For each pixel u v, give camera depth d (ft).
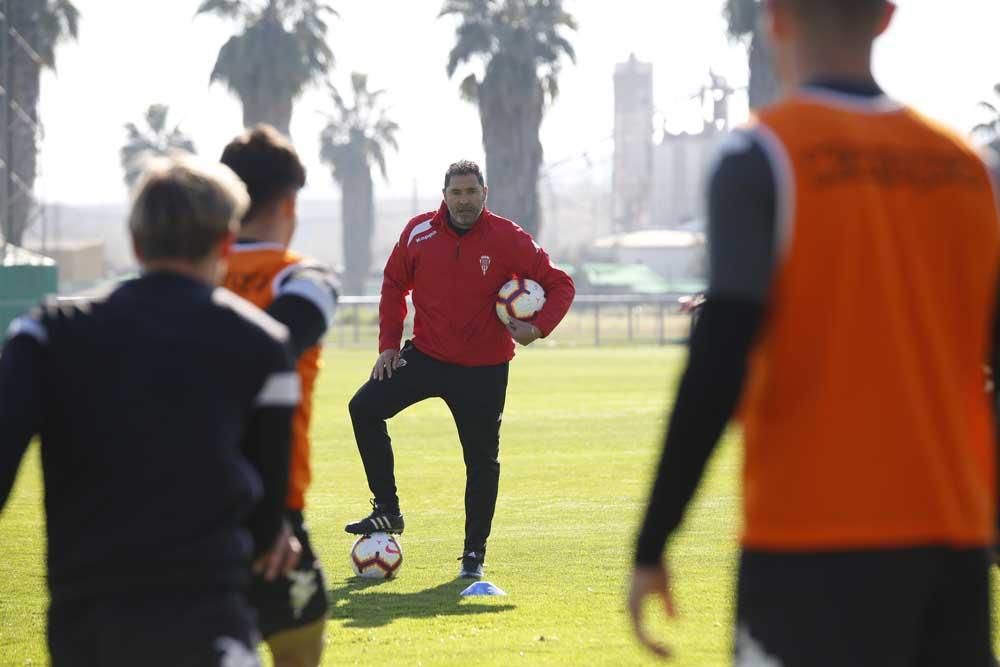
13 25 537.65
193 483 37.55
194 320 38.60
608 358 433.89
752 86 520.01
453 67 613.93
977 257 34.86
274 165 48.91
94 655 37.58
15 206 536.01
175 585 37.24
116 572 37.14
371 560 95.61
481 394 93.97
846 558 33.17
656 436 203.51
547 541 111.55
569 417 235.20
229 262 47.98
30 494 146.00
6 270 443.32
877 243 33.42
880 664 33.24
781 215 33.12
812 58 35.60
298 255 48.70
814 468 33.42
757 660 33.96
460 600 87.20
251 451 40.34
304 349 46.06
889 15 36.06
